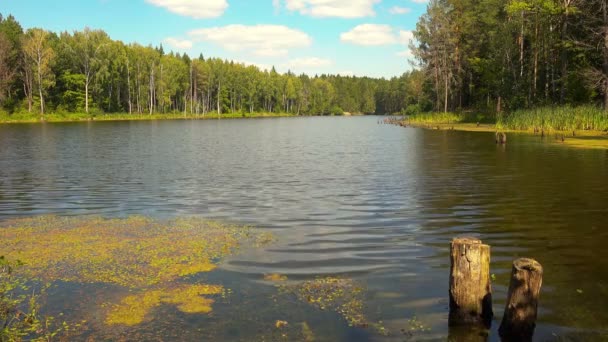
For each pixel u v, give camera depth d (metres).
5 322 5.63
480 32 65.25
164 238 9.09
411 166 19.67
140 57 97.62
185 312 5.84
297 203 12.40
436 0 66.94
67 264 7.60
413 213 11.06
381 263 7.57
